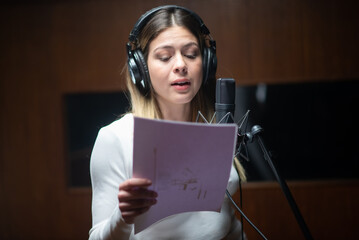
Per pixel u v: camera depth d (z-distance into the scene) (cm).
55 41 328
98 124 331
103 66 326
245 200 319
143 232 101
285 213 317
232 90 95
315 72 315
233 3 317
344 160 319
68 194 333
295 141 321
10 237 336
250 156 307
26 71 330
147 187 82
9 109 333
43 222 335
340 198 317
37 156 334
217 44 319
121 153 99
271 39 317
